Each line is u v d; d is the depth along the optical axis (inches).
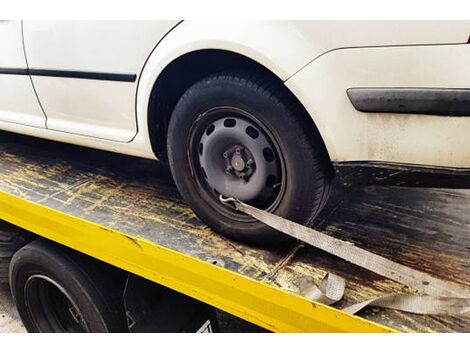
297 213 54.7
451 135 44.3
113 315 64.7
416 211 69.7
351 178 51.0
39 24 65.2
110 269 66.9
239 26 49.1
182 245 59.5
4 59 73.7
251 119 53.7
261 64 49.1
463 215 68.3
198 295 53.9
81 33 61.6
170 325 67.8
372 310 48.3
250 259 56.6
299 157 51.9
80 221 60.6
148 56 56.9
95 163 87.7
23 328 87.7
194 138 58.6
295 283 52.1
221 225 60.0
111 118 65.9
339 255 51.1
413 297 46.7
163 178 81.0
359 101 45.9
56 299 77.2
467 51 40.9
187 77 61.0
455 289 47.1
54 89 69.7
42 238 70.9
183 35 52.5
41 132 76.6
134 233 62.5
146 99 59.2
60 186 77.4
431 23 41.3
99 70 62.6
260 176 55.2
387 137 46.9
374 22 43.1
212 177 58.5
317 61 46.4
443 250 59.1
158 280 56.9
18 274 73.4
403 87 44.1
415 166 47.4
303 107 51.2
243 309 50.5
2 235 79.0
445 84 42.4
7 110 80.8
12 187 76.8
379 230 64.3
